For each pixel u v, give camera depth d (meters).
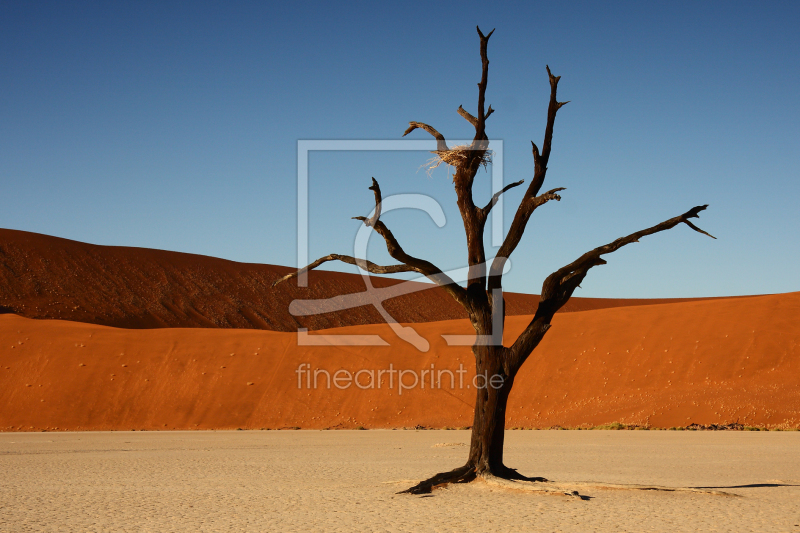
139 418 49.06
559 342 55.56
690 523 10.98
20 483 17.08
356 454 26.23
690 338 52.22
